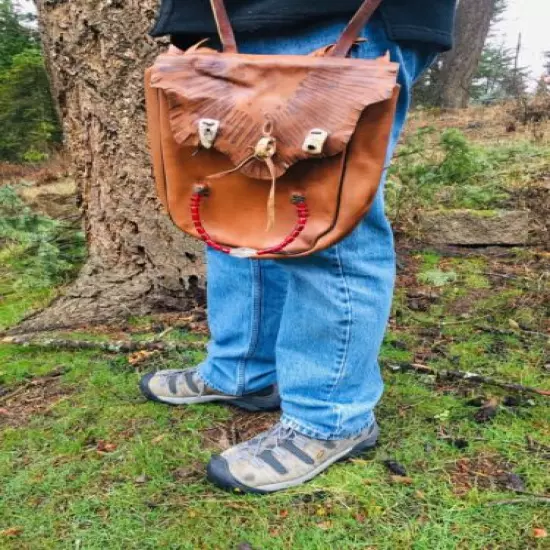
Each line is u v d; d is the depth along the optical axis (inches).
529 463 56.0
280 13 45.5
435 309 94.4
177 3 51.0
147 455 58.2
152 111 48.4
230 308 62.6
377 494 52.4
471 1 479.2
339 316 50.8
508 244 124.0
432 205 136.9
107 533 48.9
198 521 49.9
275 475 52.8
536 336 83.7
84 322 92.6
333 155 42.4
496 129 263.7
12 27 458.3
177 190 48.4
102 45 91.8
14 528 49.7
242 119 43.6
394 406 66.0
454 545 46.8
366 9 42.8
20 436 62.6
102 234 100.6
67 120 100.1
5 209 142.7
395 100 41.6
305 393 54.4
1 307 104.7
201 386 66.9
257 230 46.6
